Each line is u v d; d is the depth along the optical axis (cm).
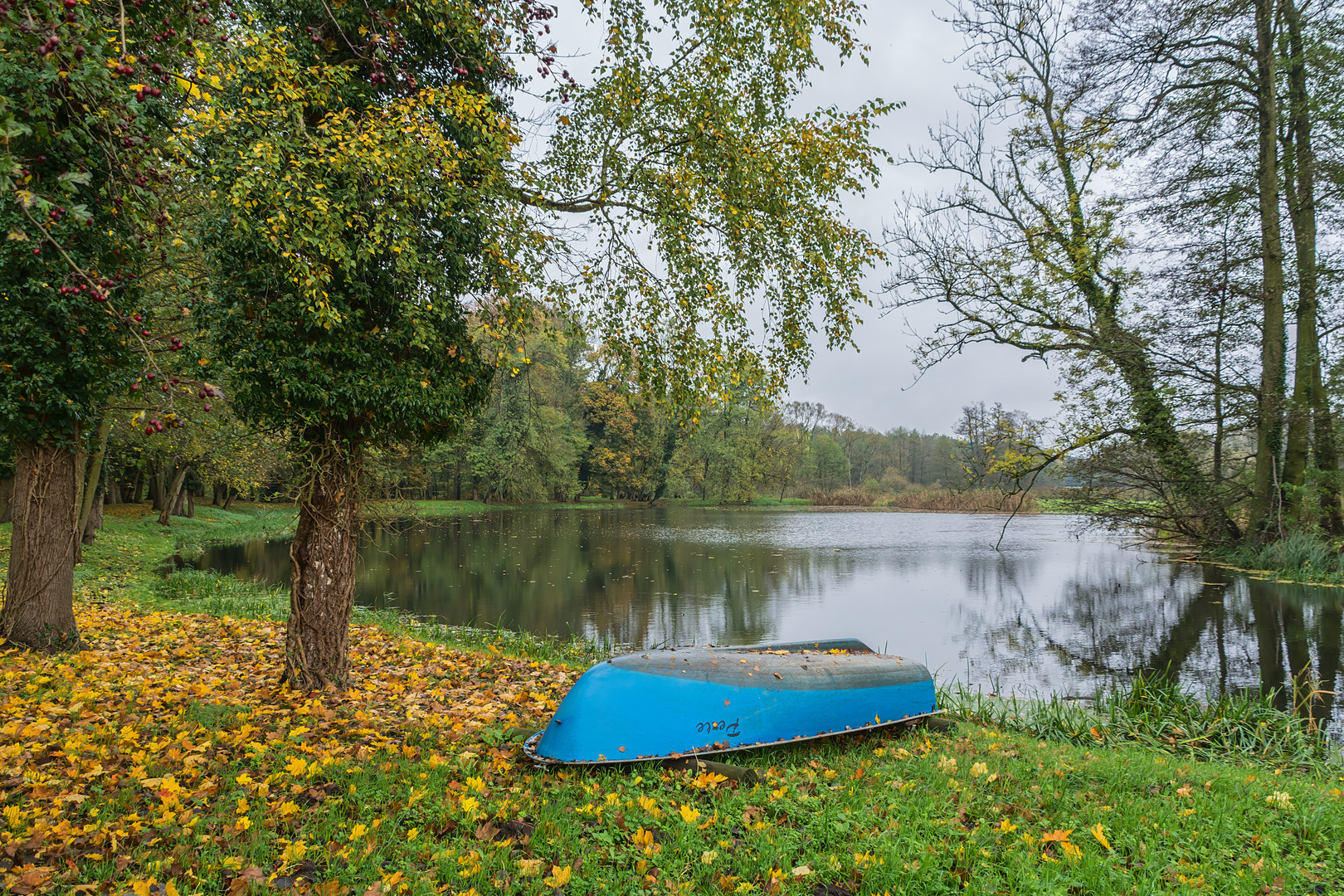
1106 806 416
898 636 1228
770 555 2470
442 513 4928
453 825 357
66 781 377
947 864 325
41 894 274
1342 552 1744
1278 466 1856
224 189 526
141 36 426
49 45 315
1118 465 1936
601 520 4462
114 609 1088
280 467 2492
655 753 452
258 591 1494
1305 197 1730
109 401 880
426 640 1004
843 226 769
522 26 612
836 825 360
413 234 564
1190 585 1697
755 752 483
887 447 10650
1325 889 318
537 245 657
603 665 486
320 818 360
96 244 595
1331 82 1658
